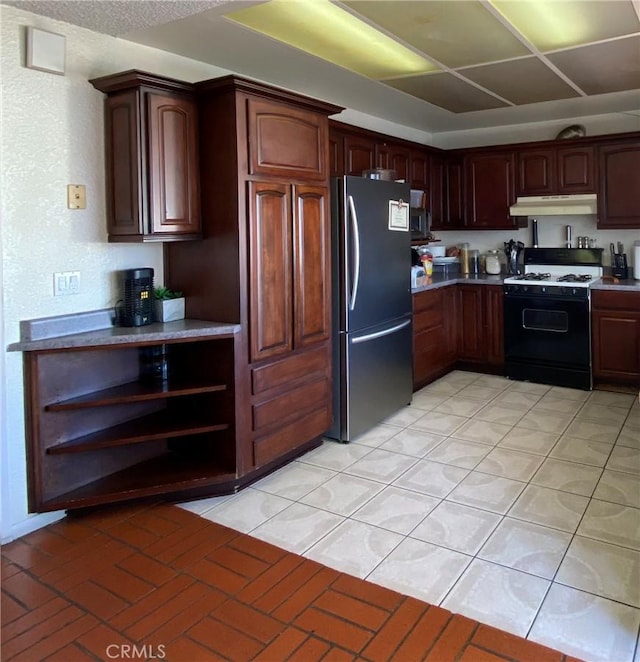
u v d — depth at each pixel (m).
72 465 2.74
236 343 2.85
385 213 3.82
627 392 4.59
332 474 3.14
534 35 3.06
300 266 3.19
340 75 3.74
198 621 1.97
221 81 2.70
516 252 5.51
